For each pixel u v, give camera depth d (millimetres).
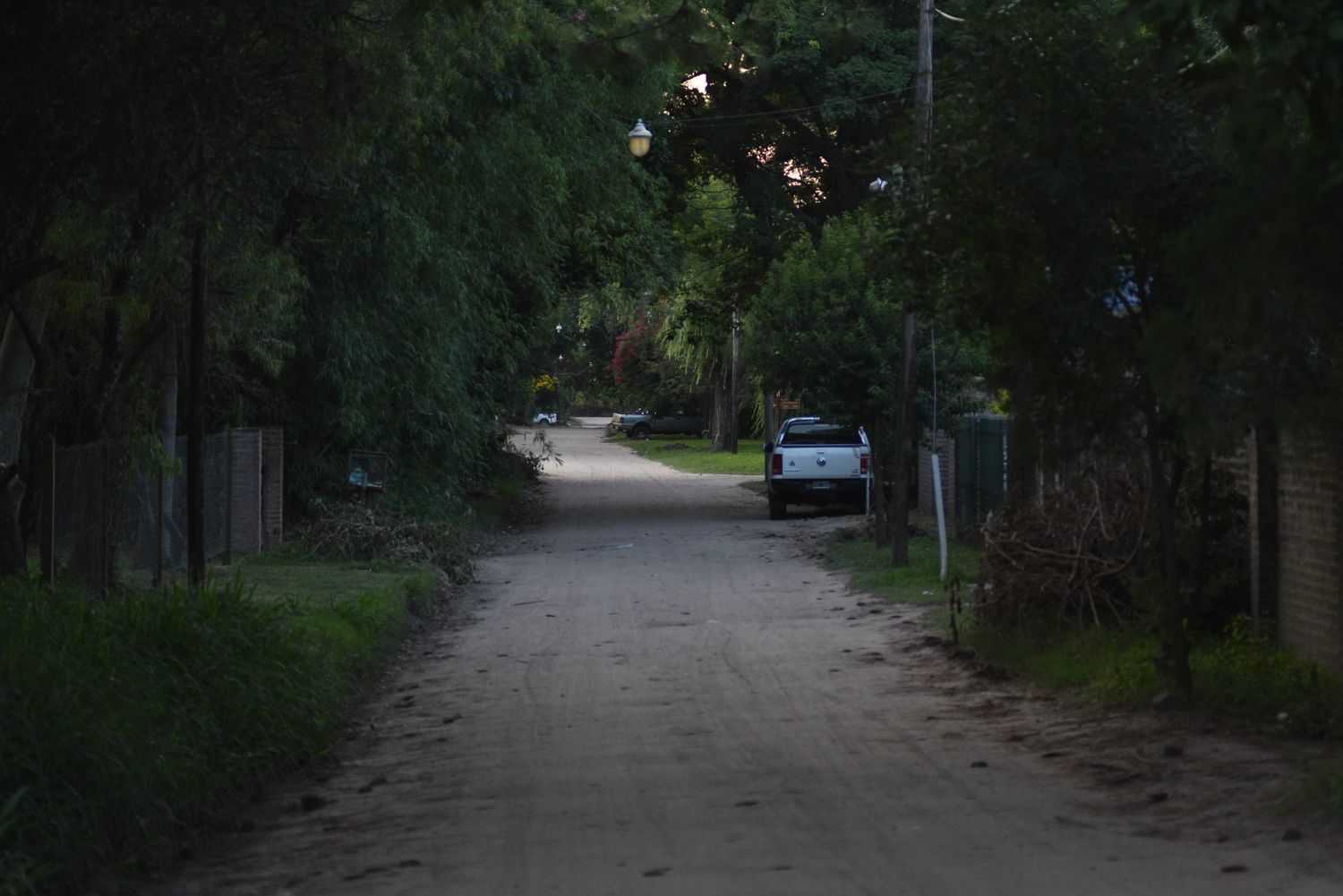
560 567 32875
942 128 14461
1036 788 11531
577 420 184625
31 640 11328
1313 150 11117
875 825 10344
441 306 34656
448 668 19781
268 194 19922
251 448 31000
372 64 17797
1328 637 14844
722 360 99438
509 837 10445
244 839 11016
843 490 44531
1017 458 15070
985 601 19719
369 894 9109
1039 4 13898
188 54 15734
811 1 45094
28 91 15320
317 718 14617
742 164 52062
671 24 17000
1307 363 11789
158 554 23672
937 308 15094
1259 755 12000
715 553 35281
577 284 49531
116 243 18188
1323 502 14953
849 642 20781
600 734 14664
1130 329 14289
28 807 9047
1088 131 13602
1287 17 10117
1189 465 17297
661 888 8828
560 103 35469
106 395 20484
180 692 12609
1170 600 14625
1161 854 9250
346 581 25812
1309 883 8422
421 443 37656
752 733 14391
